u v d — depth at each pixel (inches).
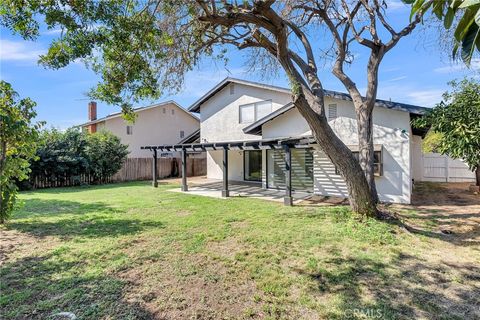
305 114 256.5
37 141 294.8
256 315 126.0
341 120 431.2
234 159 712.4
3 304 134.2
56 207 374.3
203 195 474.6
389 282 153.6
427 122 346.3
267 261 183.2
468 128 296.7
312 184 483.2
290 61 264.1
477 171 443.2
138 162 831.1
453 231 242.1
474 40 48.8
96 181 715.4
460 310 127.3
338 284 152.2
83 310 129.7
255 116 641.6
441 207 342.6
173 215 318.0
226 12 226.7
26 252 202.2
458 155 306.2
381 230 238.1
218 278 161.3
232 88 685.3
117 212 337.4
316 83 279.6
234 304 135.2
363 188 276.7
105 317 124.6
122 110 246.2
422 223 268.4
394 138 381.1
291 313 127.0
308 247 206.4
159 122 956.0
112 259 189.2
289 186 375.6
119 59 227.6
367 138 327.9
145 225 274.7
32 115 276.8
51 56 187.0
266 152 545.6
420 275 161.3
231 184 635.5
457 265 174.1
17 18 167.3
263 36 273.6
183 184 529.3
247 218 297.4
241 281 157.5
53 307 132.0
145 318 124.4
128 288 150.6
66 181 662.5
